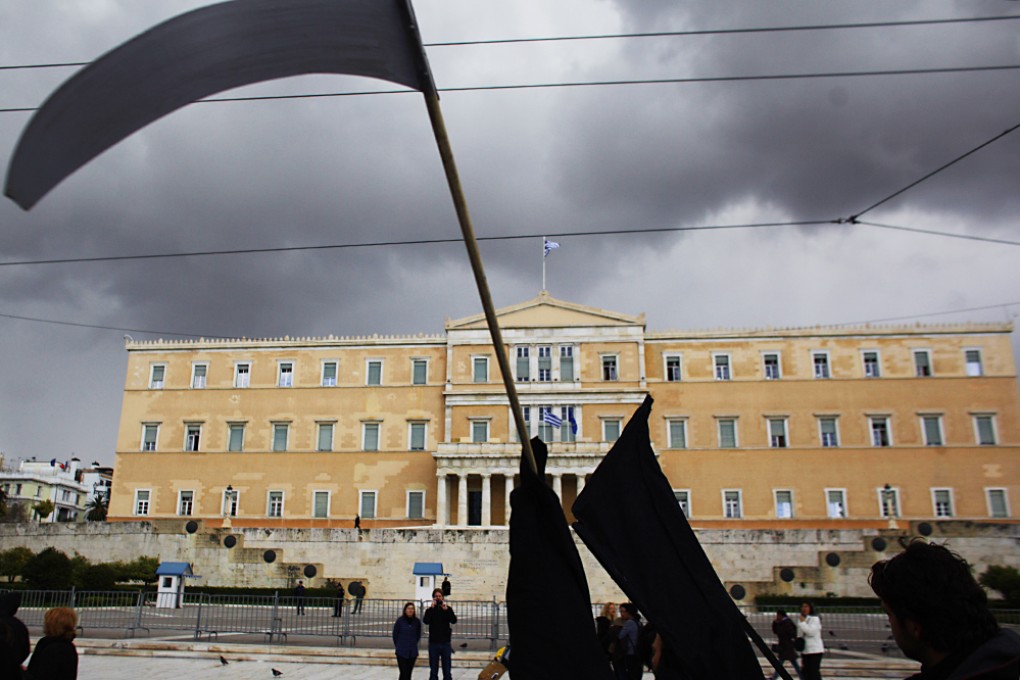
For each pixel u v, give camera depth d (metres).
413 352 80.31
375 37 2.81
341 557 58.28
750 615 45.53
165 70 2.47
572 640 4.09
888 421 74.69
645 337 78.75
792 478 74.25
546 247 80.00
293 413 80.06
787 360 77.06
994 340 75.38
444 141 3.05
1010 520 71.19
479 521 76.50
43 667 9.18
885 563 3.65
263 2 2.64
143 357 83.19
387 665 26.16
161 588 45.97
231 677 22.08
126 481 79.81
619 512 4.65
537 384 77.19
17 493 126.75
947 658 3.31
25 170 2.21
